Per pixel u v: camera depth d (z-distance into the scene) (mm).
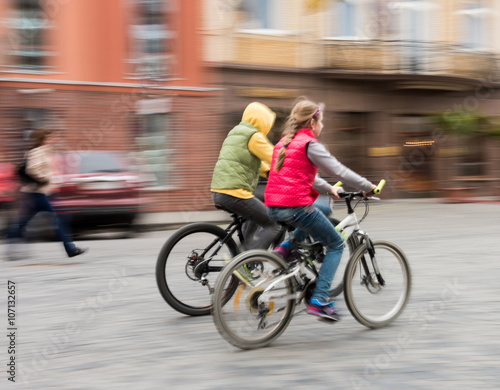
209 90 17281
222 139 17609
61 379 4027
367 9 19469
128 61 16469
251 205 5445
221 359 4367
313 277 4910
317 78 18984
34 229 10922
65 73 15875
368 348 4555
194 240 5516
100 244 10344
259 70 18031
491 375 3965
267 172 5734
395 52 19656
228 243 5590
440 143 20469
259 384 3875
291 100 18547
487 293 6145
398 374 4008
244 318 4594
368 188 4703
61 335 4980
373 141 19969
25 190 8602
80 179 11070
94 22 16094
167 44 16812
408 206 16766
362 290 5023
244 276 4602
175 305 5469
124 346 4691
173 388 3834
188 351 4559
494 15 21266
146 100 16578
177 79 16969
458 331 4918
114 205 11172
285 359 4340
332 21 19078
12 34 15477
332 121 19297
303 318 5383
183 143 17016
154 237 11633
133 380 3982
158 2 16703
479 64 20797
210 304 5594
